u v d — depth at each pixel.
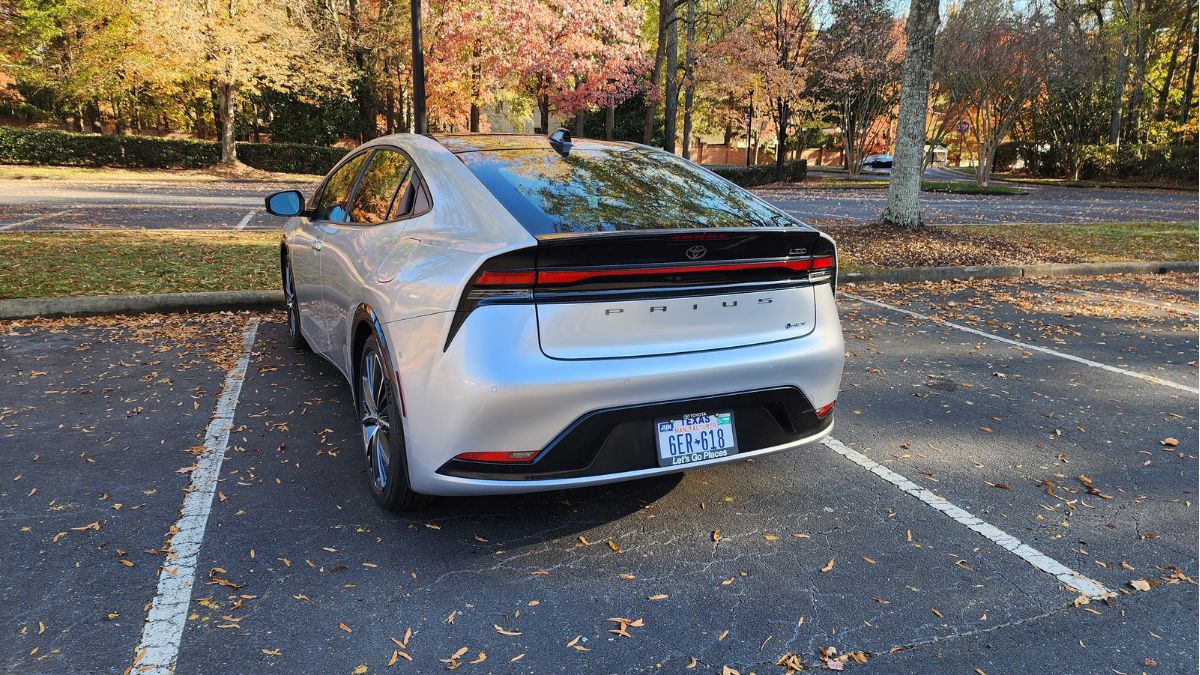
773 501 3.18
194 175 25.06
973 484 3.42
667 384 2.53
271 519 2.88
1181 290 8.81
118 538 2.70
